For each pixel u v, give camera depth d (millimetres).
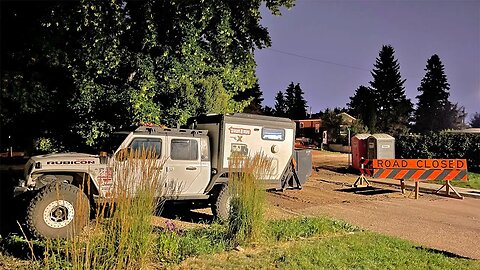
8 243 6504
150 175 5344
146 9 11742
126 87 11906
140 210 5086
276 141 10547
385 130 55812
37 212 6867
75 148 12484
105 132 11812
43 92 12031
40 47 11773
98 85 11828
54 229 6949
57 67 12195
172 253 5977
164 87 12508
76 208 4758
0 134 12688
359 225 9477
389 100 72688
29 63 12414
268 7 13602
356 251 6895
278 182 10594
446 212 11586
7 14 11984
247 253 6438
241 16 13648
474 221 10438
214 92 14203
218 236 7211
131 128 9164
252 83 15172
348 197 13883
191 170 9148
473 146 22266
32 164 7680
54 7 11000
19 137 12945
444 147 23422
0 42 12164
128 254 4926
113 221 4934
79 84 11641
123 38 12273
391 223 9945
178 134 9086
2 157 13266
